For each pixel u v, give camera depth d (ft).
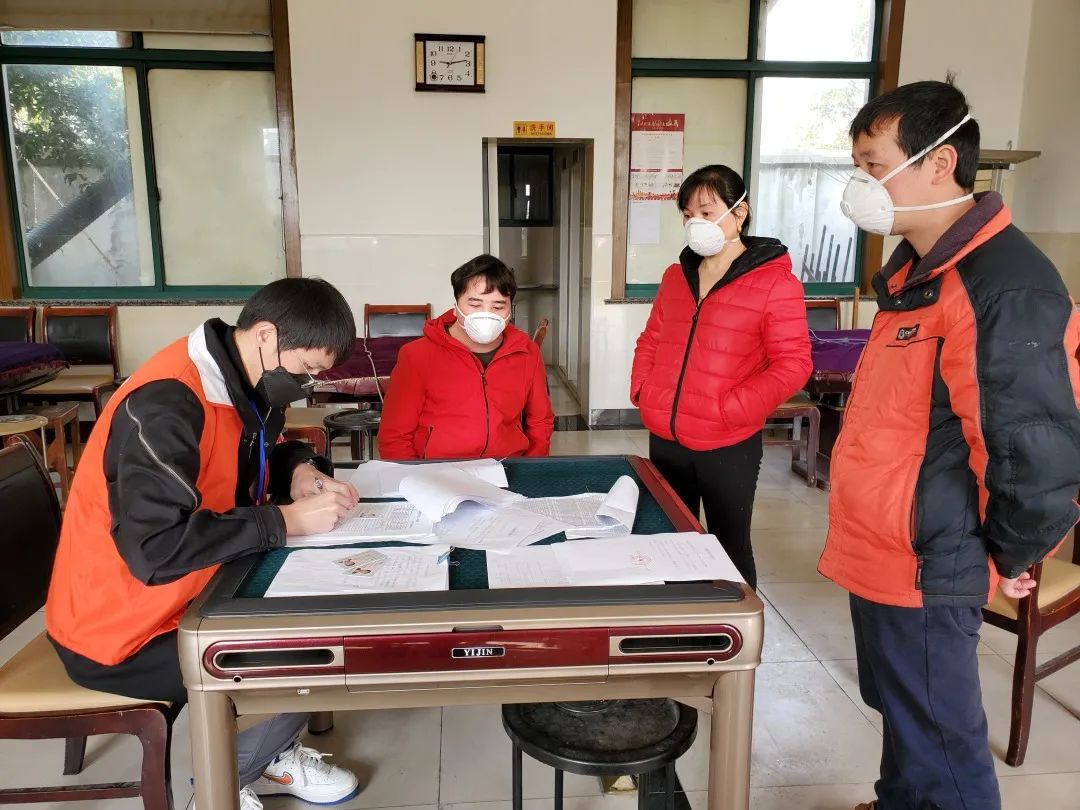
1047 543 3.32
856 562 4.07
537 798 5.26
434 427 6.45
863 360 4.12
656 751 3.46
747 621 3.13
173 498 3.47
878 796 4.58
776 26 15.74
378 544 3.84
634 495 4.41
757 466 6.50
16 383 10.57
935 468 3.68
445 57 14.57
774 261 6.17
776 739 5.96
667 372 6.51
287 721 4.58
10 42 14.48
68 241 15.33
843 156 16.38
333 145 14.79
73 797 4.15
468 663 3.06
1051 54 15.10
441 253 15.42
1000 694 6.55
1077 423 3.19
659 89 15.78
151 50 14.65
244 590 3.31
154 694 4.00
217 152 15.31
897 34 15.44
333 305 3.90
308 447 5.12
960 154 3.60
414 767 5.59
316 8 14.26
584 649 3.08
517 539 3.87
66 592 3.99
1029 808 5.19
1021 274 3.29
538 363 6.82
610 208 15.60
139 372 3.92
